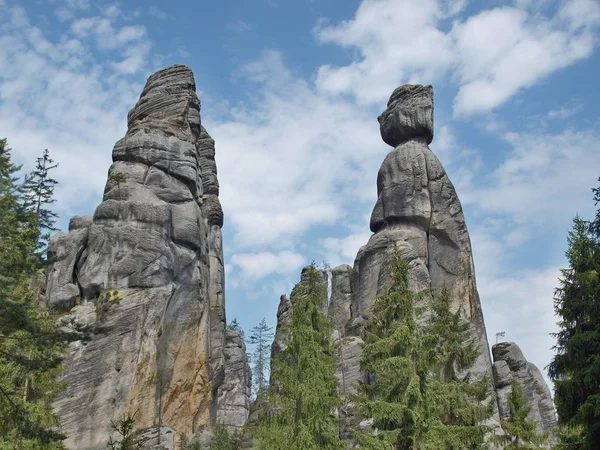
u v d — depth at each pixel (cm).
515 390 4872
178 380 6425
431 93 7975
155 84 8112
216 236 8938
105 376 5856
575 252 3422
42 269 3184
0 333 2892
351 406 5491
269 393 3953
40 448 3666
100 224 6719
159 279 6512
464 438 3269
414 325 3484
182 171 7356
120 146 7375
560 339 3384
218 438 6328
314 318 4081
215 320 8288
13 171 3394
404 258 6600
